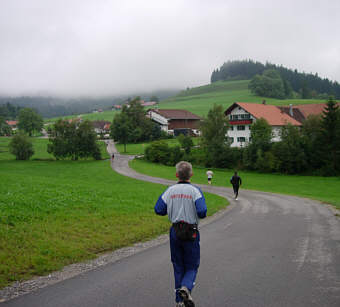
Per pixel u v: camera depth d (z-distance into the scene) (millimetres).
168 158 71375
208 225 12227
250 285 5418
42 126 170125
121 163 71375
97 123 175500
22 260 6590
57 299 4914
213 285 5441
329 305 4590
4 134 171500
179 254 4758
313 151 56188
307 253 7531
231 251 7848
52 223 9656
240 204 20484
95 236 9039
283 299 4816
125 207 13906
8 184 17312
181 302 4508
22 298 4965
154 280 5727
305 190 36188
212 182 43906
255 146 59719
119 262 6953
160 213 4875
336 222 12461
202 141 71000
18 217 9578
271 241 9000
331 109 55562
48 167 65250
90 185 22844
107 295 5051
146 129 119312
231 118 76438
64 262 6844
